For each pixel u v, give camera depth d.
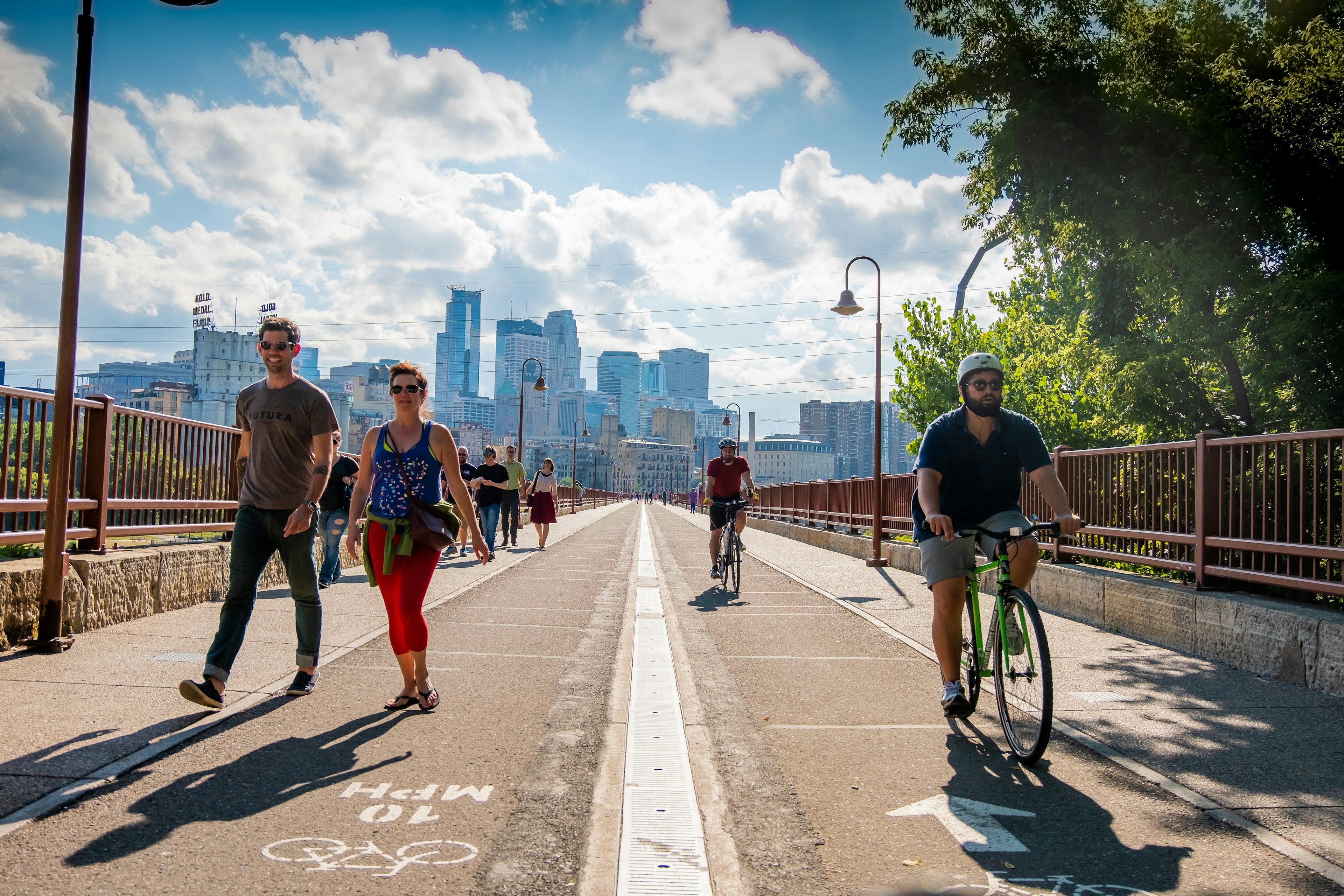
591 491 84.06
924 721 5.36
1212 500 7.63
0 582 6.22
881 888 3.07
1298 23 12.31
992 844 3.47
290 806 3.72
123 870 3.06
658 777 4.20
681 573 15.23
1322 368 11.26
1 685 5.44
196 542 9.60
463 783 4.08
